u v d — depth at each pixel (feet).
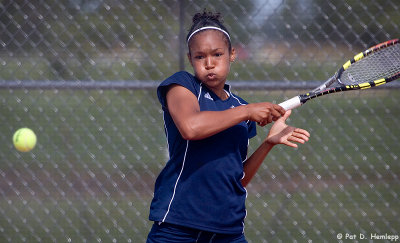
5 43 63.36
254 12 64.44
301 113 71.10
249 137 30.35
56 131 70.38
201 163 25.79
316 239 54.24
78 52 66.28
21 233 54.54
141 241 53.57
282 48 64.90
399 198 61.52
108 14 66.18
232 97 28.37
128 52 64.69
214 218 25.99
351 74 33.63
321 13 65.31
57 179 62.28
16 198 59.62
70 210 58.29
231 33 63.21
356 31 64.85
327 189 63.36
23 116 71.82
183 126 24.11
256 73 66.64
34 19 64.13
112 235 54.44
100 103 71.20
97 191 60.49
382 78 32.81
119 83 47.44
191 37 26.35
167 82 25.95
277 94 59.21
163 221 26.20
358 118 70.74
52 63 64.54
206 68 25.95
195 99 25.72
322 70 64.69
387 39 61.87
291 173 64.90
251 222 56.75
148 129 67.67
